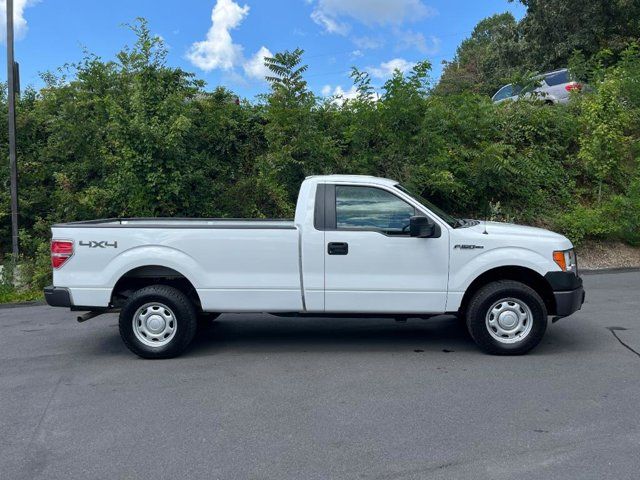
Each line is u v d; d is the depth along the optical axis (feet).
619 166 44.24
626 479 11.40
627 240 41.42
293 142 39.29
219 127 44.06
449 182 39.65
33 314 29.66
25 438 13.99
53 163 43.37
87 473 12.16
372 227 20.06
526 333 19.69
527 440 13.26
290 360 20.08
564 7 81.00
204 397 16.57
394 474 11.82
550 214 42.96
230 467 12.30
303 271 19.94
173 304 20.27
